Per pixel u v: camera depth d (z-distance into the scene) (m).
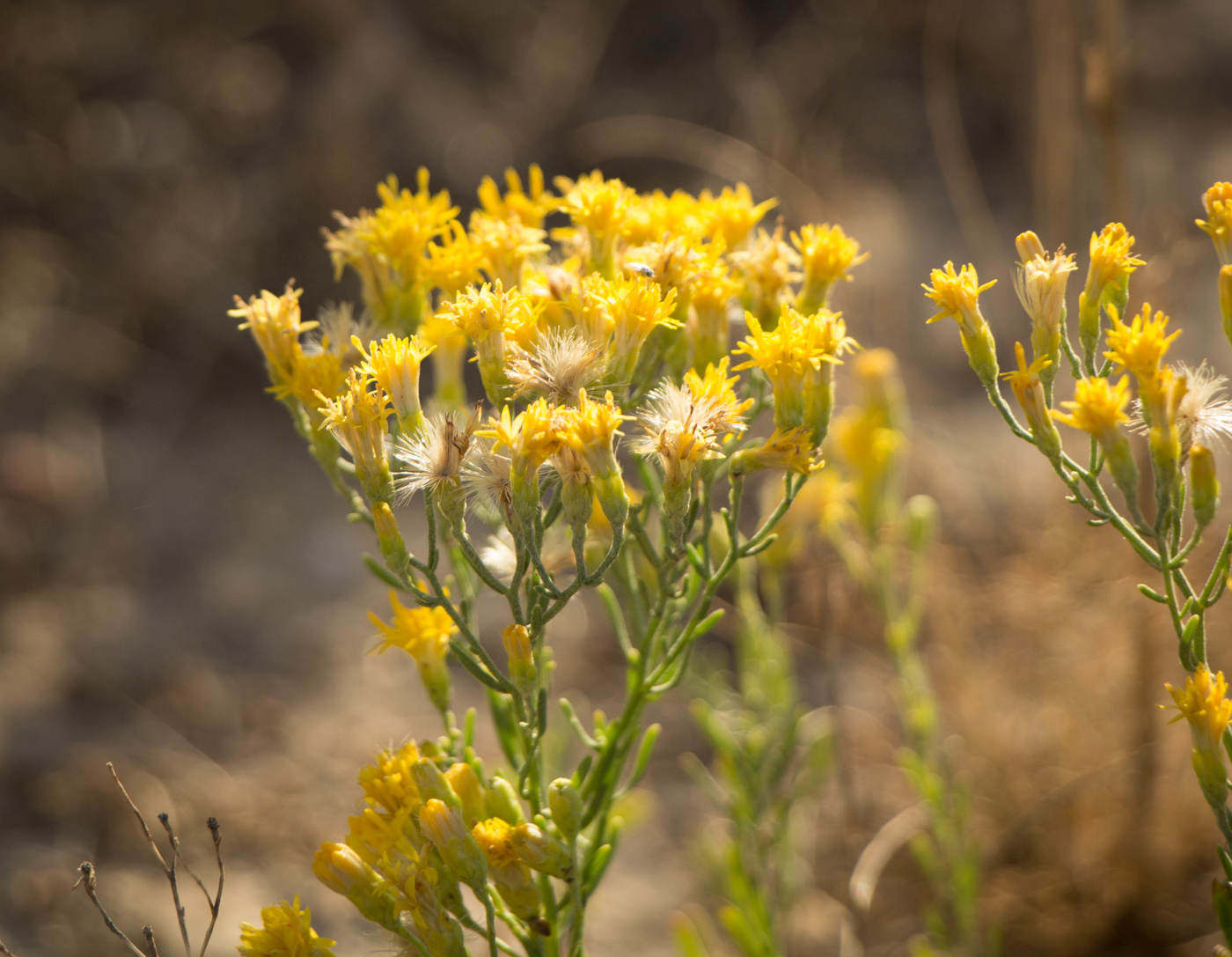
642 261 1.42
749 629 2.56
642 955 3.17
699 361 1.45
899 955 3.11
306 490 5.66
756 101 5.09
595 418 1.18
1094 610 3.42
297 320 1.46
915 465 4.20
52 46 6.76
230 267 6.36
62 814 3.51
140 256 6.31
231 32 7.03
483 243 1.47
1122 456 1.18
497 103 7.27
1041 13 3.90
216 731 4.09
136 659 4.42
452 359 1.68
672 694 4.28
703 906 3.37
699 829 3.69
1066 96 3.83
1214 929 3.09
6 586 4.73
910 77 7.21
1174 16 7.64
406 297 1.52
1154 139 6.81
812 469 1.29
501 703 1.51
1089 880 3.18
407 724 4.16
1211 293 4.81
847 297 4.89
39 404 5.77
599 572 1.21
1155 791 3.19
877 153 6.83
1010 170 6.77
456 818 1.23
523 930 1.32
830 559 3.35
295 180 6.54
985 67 7.09
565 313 1.41
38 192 6.46
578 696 4.29
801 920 3.19
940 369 5.27
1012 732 3.39
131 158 6.62
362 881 1.23
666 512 1.26
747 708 2.62
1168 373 1.17
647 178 6.79
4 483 5.21
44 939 2.95
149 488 5.53
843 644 3.57
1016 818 3.27
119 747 3.89
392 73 6.86
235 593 4.94
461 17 7.45
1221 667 3.21
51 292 6.18
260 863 3.47
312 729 4.13
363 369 1.25
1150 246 3.12
